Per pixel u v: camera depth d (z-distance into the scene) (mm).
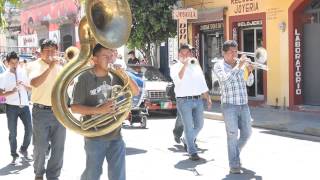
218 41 20484
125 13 4707
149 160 9531
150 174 8406
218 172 8406
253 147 10648
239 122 8156
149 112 16703
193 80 9219
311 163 8969
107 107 4891
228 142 8156
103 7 4598
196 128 9398
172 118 15961
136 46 21344
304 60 16453
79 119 5027
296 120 14141
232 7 18906
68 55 5844
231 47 7934
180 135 10953
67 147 11039
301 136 12125
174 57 22922
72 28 32094
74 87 5113
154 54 22203
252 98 18312
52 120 7098
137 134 12703
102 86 5117
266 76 17406
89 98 5094
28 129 9719
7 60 9414
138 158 9742
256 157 9570
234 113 7980
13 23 41875
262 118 14820
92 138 5047
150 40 21250
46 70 6965
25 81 9484
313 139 11633
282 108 16828
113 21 4633
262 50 8844
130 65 17109
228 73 7844
